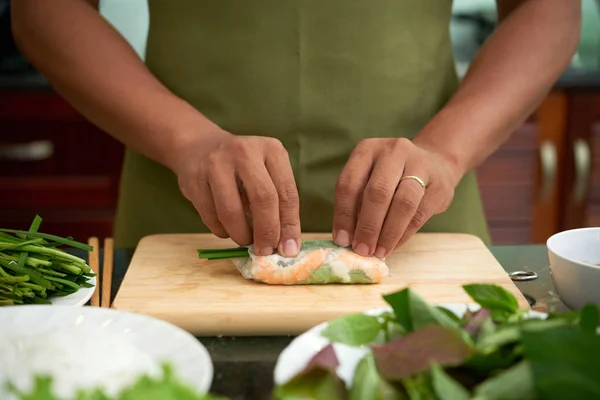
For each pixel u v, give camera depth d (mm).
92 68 824
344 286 724
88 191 1460
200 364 522
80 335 544
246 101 900
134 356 537
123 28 1496
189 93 908
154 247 803
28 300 643
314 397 499
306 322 663
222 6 879
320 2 876
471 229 951
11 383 512
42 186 1450
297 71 893
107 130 849
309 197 919
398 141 745
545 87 857
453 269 758
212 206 742
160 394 445
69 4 860
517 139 1398
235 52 889
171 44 901
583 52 1479
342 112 904
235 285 721
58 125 1420
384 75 901
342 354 549
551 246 659
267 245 719
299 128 905
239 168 716
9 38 1499
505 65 846
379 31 890
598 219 1445
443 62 940
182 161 768
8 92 1377
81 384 512
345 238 742
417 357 513
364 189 735
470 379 514
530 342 485
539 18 875
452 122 812
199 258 776
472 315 563
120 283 744
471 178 952
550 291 715
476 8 1537
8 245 657
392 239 729
